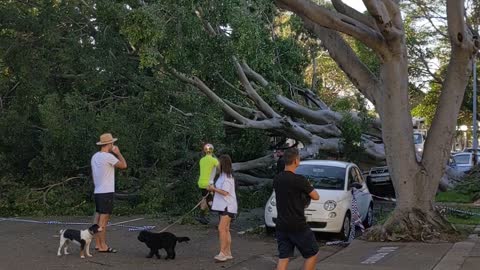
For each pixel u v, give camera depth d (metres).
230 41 14.60
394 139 10.98
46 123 15.01
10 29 17.00
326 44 11.56
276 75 19.02
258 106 18.52
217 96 17.25
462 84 11.00
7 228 12.88
